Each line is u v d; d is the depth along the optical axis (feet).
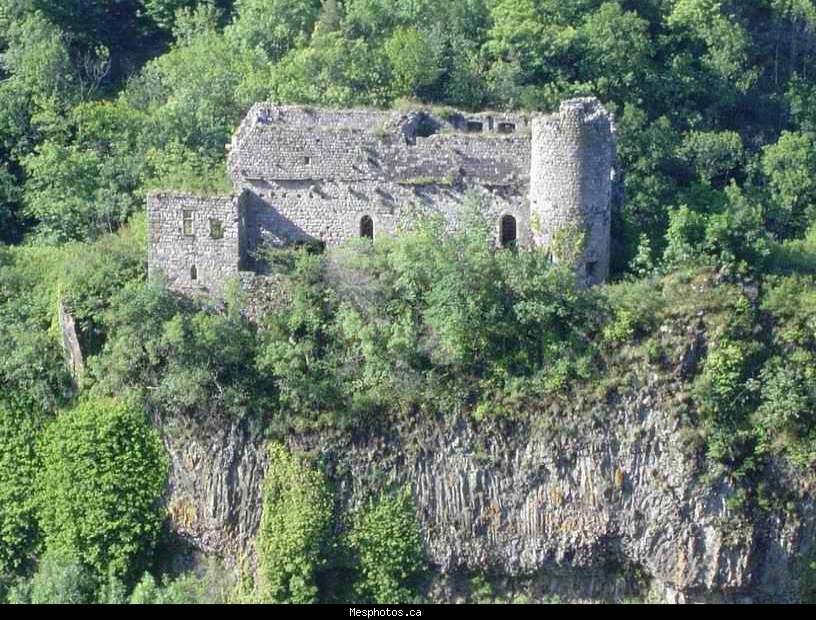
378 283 525.34
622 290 518.78
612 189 549.54
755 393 508.94
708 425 504.43
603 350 511.40
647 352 508.53
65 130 634.02
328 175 540.11
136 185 603.26
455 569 506.48
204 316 522.47
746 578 503.20
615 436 504.84
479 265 517.14
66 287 533.55
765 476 504.84
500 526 505.25
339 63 636.48
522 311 514.27
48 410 523.70
